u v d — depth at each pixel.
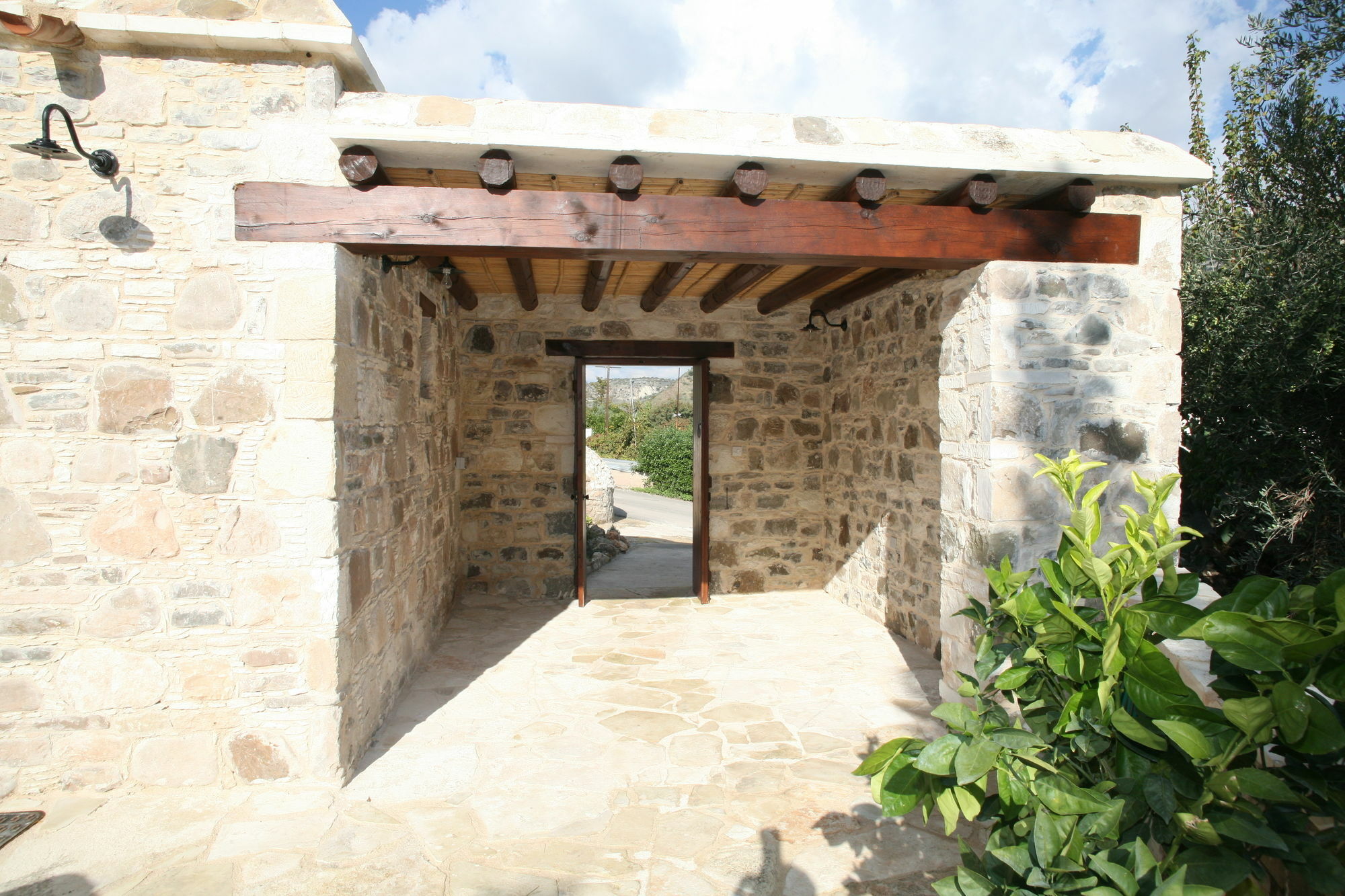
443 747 3.26
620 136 2.78
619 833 2.59
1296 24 4.47
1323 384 4.08
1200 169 3.13
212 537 2.77
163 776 2.80
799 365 6.28
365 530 3.17
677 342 6.04
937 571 4.48
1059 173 3.06
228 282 2.76
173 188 2.75
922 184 3.15
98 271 2.72
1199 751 1.36
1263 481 4.43
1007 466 3.12
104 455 2.73
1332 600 1.42
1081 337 3.18
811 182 3.11
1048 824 1.48
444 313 5.04
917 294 4.64
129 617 2.75
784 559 6.33
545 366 5.95
